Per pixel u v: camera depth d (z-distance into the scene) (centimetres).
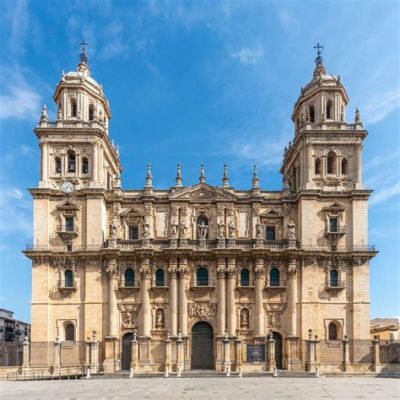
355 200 7350
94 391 4147
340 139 7519
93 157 7412
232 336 6931
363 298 7131
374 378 5603
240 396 3631
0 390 4312
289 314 7069
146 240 7244
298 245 7350
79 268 7169
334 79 7750
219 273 7169
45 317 6975
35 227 7181
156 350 7050
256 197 7525
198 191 7588
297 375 6047
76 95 7612
